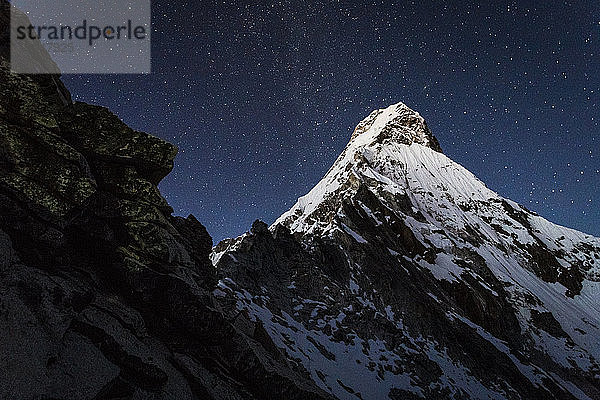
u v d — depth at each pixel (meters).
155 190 14.36
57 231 11.02
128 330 11.07
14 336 7.96
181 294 12.91
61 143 11.72
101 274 12.30
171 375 11.38
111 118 14.20
